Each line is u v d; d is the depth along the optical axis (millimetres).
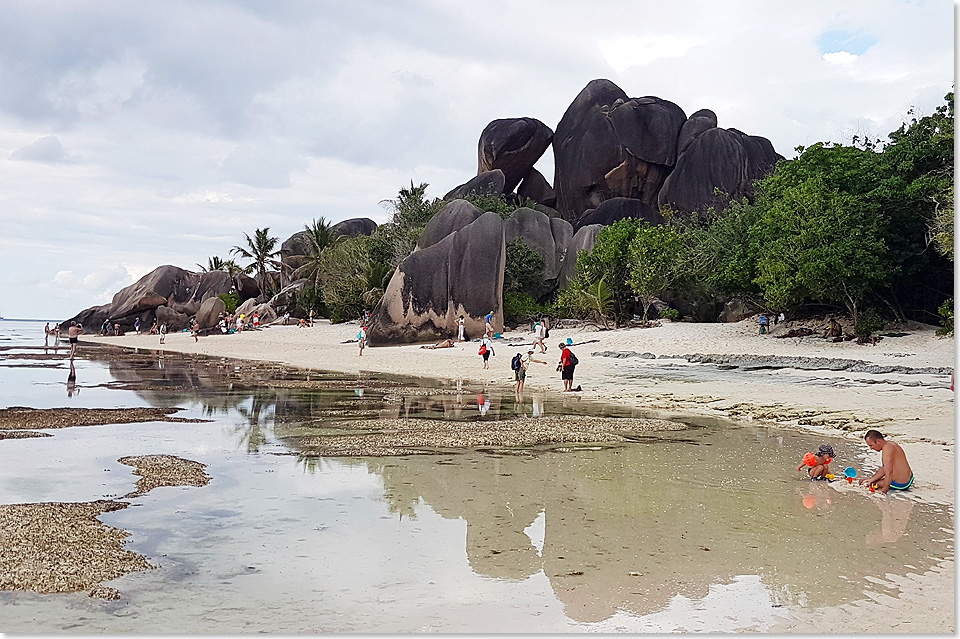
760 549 5848
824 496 7734
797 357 22141
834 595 4852
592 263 35969
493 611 4547
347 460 9547
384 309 37094
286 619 4391
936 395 15656
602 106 56406
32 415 13547
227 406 15609
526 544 5953
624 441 11156
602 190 53719
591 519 6738
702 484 8234
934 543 6031
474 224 37281
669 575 5230
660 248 33500
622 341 29562
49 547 5641
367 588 4941
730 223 33219
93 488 7824
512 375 22844
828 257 24953
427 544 5941
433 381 21969
